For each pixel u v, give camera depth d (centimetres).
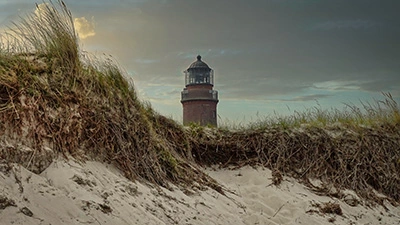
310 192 907
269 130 1008
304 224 766
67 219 472
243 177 909
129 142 711
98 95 702
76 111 638
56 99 617
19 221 434
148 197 629
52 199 489
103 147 663
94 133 653
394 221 890
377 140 1070
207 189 793
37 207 466
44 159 547
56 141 580
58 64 665
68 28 702
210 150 953
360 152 1026
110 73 788
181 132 923
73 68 678
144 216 562
